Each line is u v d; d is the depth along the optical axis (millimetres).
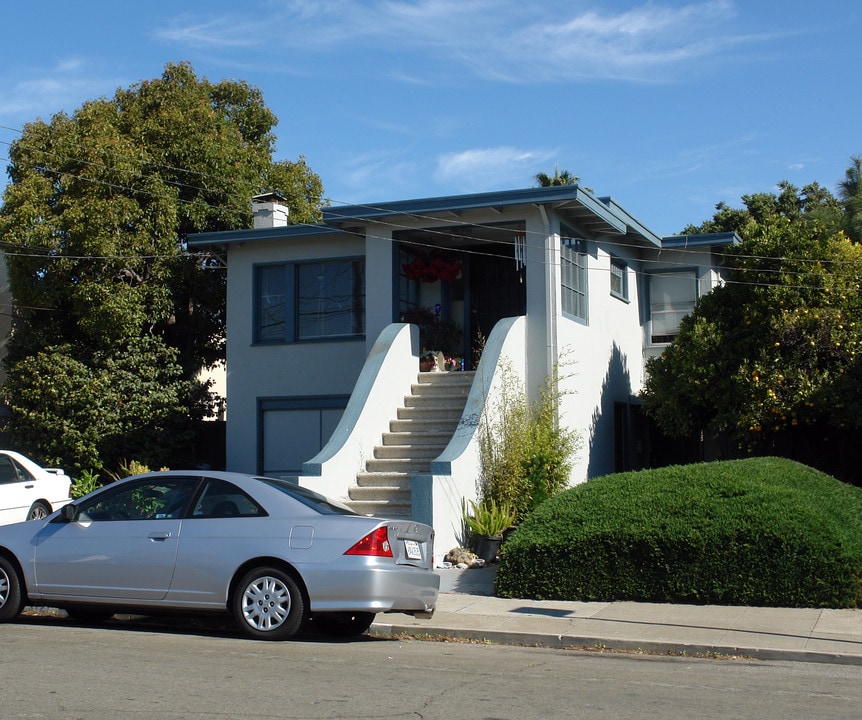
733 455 20141
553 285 16906
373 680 7473
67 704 6473
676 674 8047
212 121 22750
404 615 10547
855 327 16266
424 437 16562
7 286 22156
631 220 20047
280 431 19766
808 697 7172
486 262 19578
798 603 10812
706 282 22297
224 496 9570
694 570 11156
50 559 9680
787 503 11320
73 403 19516
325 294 19641
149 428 20672
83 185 19703
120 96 23406
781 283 16844
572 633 9602
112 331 19953
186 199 22000
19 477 15484
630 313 21969
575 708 6660
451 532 14234
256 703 6586
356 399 16453
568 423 17422
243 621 9117
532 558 11688
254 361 19969
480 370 15969
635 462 21594
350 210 17891
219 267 22172
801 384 16172
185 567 9242
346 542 9008
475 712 6484
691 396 17344
